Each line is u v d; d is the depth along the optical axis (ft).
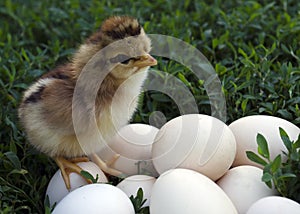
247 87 2.22
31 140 2.02
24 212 1.98
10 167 2.02
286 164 1.86
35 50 2.64
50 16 2.88
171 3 2.83
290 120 2.08
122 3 2.88
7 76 2.35
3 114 2.19
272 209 1.73
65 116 1.93
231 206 1.76
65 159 1.99
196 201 1.73
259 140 1.85
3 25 2.85
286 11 2.66
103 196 1.77
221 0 2.82
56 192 1.94
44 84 2.00
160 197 1.76
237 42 2.49
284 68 2.20
